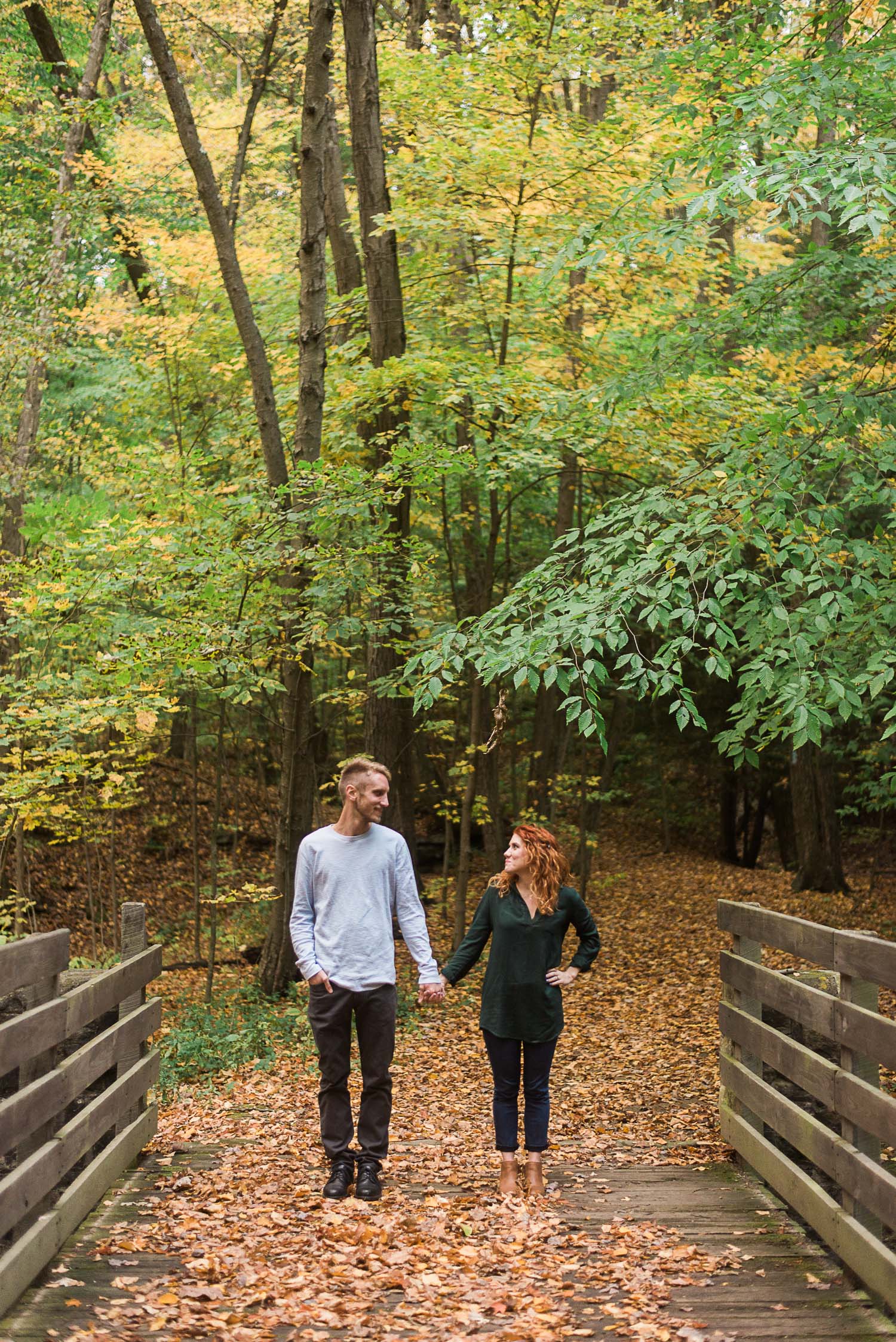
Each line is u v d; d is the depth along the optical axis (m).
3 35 16.78
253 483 10.46
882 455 6.41
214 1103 7.52
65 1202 3.78
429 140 10.99
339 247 13.74
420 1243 3.99
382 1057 4.71
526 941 4.87
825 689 6.31
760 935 4.95
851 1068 3.74
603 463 12.15
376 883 4.75
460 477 12.57
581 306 12.49
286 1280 3.55
